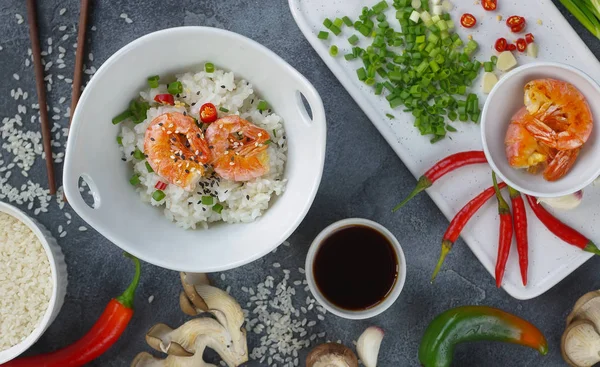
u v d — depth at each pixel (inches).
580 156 28.7
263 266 31.4
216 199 27.9
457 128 30.6
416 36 30.3
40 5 30.6
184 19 30.9
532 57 30.5
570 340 30.8
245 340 30.3
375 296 30.2
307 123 27.6
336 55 30.4
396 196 31.3
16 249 30.1
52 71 30.8
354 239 30.0
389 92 30.5
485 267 31.1
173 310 31.3
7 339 30.0
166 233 27.9
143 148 27.6
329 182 31.3
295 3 30.3
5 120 30.8
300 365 31.7
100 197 26.8
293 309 31.5
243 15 31.0
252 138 27.2
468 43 30.3
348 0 30.4
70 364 29.7
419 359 31.1
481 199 29.8
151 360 30.5
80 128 26.0
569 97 27.8
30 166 31.0
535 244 31.0
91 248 31.0
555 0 31.3
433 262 31.5
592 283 31.8
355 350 31.6
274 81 27.6
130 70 26.8
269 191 27.9
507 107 29.0
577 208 30.9
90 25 30.7
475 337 30.5
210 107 27.2
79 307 31.1
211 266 27.1
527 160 28.6
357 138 31.3
